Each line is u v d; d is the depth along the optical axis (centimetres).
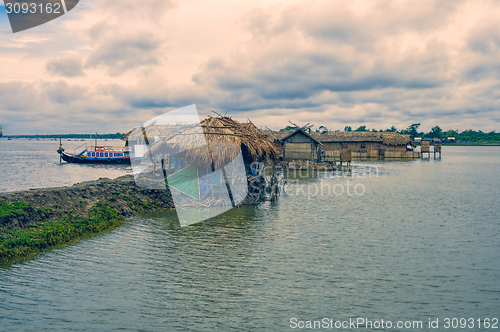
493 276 1253
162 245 1591
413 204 2638
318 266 1339
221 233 1797
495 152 12744
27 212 1703
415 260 1409
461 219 2138
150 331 891
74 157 6975
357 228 1909
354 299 1077
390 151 8412
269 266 1338
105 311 988
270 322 943
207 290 1128
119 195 2338
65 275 1233
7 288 1116
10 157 8862
